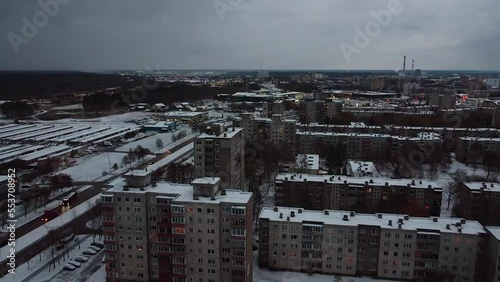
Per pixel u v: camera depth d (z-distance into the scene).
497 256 156.50
